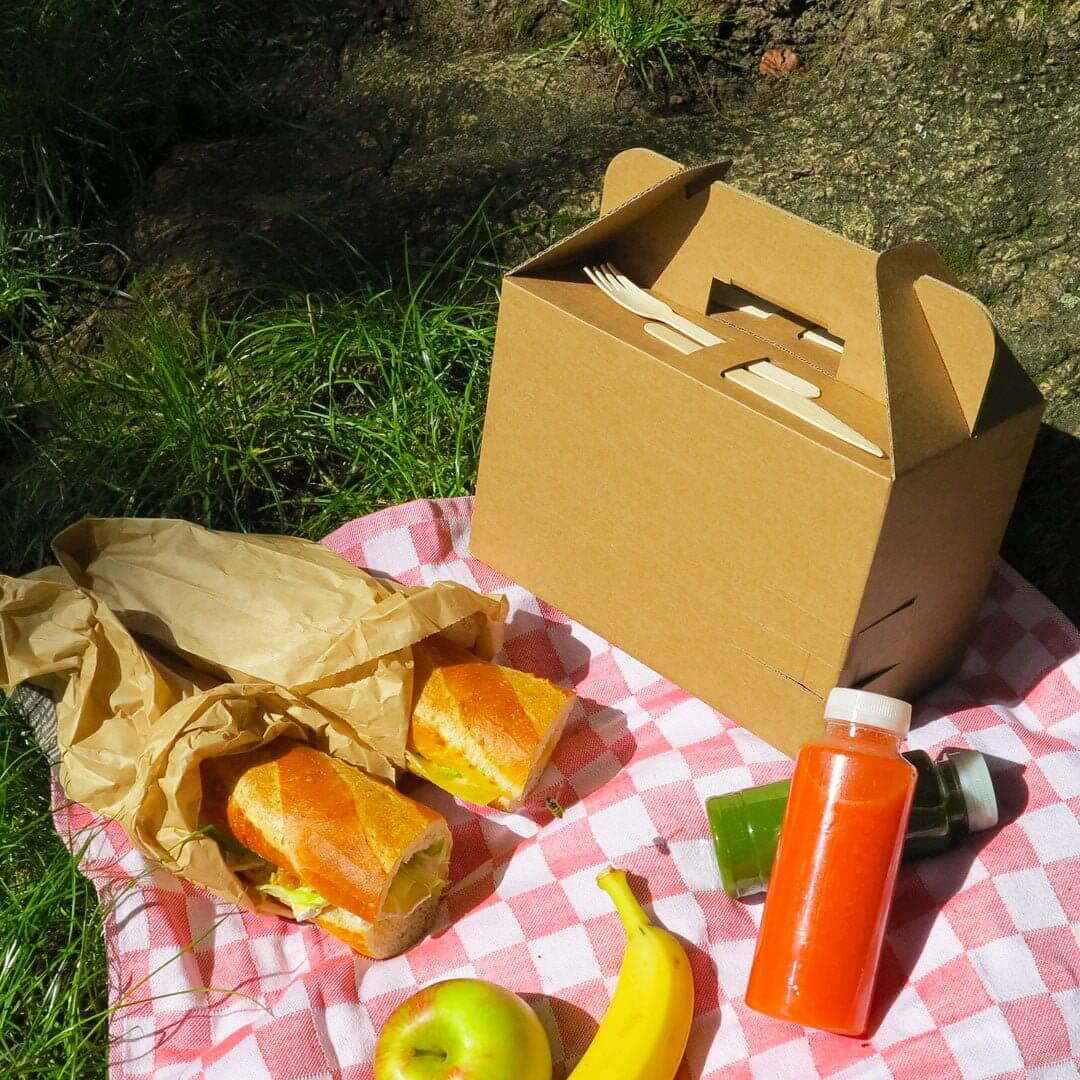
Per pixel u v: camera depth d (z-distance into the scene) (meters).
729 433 0.77
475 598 0.86
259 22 1.42
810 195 1.13
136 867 0.84
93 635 0.86
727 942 0.78
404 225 1.22
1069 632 0.88
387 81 1.35
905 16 1.20
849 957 0.72
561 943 0.79
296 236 1.23
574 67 1.31
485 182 1.23
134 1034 0.79
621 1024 0.72
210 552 0.90
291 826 0.78
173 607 0.88
